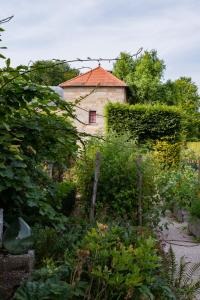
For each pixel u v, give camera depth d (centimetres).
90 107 2681
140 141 1712
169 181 1005
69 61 287
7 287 273
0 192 306
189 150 1778
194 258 579
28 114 327
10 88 289
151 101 4041
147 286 294
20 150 307
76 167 691
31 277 280
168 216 969
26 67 278
